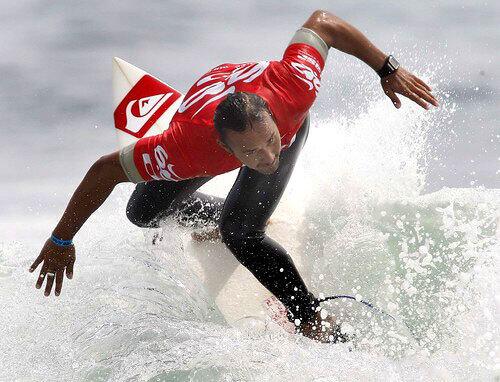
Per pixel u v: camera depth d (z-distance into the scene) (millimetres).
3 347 15383
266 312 16906
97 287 17016
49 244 14953
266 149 13188
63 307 16594
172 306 16844
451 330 15609
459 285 15891
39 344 15469
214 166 14008
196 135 13672
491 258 15961
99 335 15445
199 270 17938
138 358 14555
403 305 16406
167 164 13922
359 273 16875
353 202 17719
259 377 13945
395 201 17156
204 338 15148
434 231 16625
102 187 14391
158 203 16344
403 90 15945
